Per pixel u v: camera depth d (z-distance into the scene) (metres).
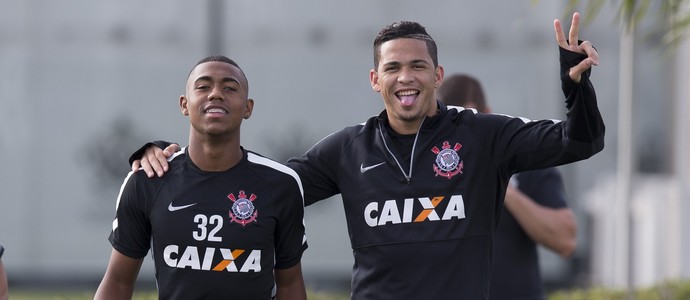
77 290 34.25
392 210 14.52
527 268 17.78
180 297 14.31
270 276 14.58
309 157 15.34
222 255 14.27
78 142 33.88
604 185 34.59
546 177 18.28
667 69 35.62
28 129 33.88
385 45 14.62
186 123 33.75
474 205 14.49
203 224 14.29
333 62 33.56
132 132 33.75
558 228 17.91
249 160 14.59
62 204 33.97
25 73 33.84
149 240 14.85
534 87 33.41
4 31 33.84
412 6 33.47
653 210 34.88
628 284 26.86
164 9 33.69
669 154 36.09
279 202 14.54
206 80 14.23
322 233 33.81
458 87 18.03
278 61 33.50
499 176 14.75
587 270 35.38
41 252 33.97
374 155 14.84
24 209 33.94
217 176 14.45
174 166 14.62
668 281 25.47
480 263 14.46
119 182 33.97
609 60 34.03
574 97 13.66
